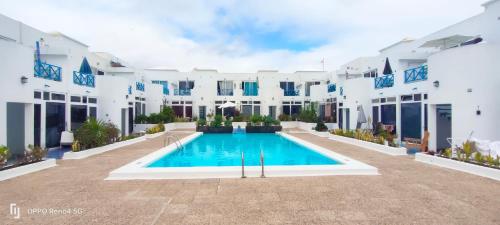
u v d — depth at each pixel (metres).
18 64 10.02
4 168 7.40
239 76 33.00
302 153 12.59
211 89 31.61
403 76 14.91
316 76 33.34
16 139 10.90
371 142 12.58
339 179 7.02
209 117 27.78
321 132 18.67
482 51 9.54
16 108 10.92
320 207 5.01
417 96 13.82
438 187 6.26
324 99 26.41
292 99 32.19
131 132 20.62
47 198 5.53
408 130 14.59
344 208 4.96
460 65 10.09
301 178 7.15
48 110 12.58
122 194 5.80
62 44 18.17
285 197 5.57
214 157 11.69
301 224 4.28
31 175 7.45
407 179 7.00
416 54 16.67
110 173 7.17
